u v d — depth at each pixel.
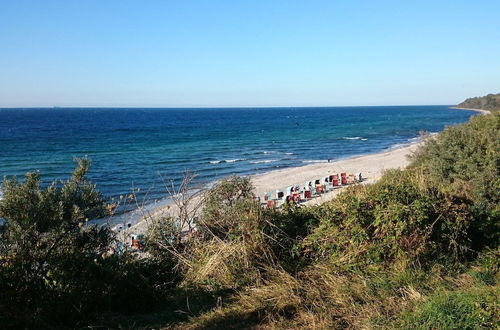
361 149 44.84
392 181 6.34
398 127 81.12
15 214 4.11
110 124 97.50
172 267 5.29
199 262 5.14
